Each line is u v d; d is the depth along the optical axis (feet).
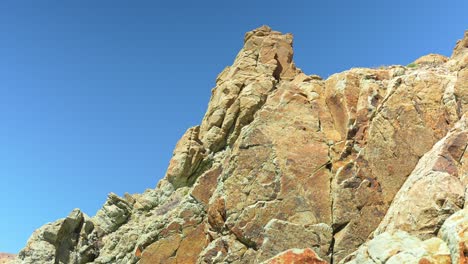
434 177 80.12
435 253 64.39
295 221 95.96
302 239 93.35
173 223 110.83
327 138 108.06
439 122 98.84
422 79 104.58
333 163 103.24
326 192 98.99
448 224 67.10
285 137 106.83
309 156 103.76
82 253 132.46
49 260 127.13
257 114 111.45
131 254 117.19
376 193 96.48
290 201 98.32
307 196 98.58
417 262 63.21
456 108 96.99
